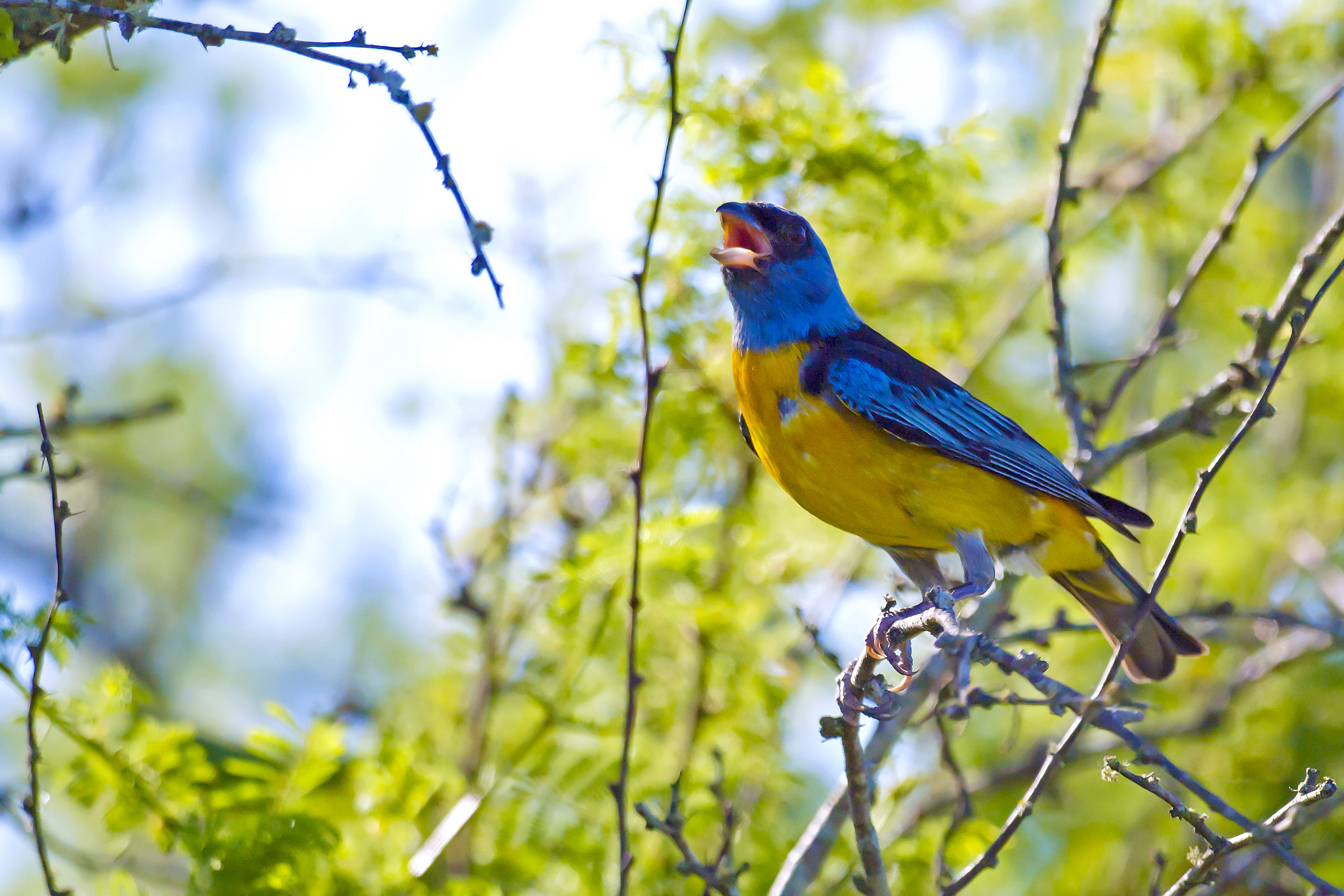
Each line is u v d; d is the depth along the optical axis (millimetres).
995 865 7824
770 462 10750
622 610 11156
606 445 12102
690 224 11547
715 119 11211
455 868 10758
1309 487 13930
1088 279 14695
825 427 10281
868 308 12555
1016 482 10195
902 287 13078
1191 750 13641
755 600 11484
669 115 8883
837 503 10617
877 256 13070
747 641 11211
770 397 10570
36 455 10469
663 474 11930
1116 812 13359
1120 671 11250
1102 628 10320
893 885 10086
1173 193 13852
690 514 10453
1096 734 13383
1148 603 7863
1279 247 14812
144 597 17547
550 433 12703
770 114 11320
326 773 9578
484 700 11750
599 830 10641
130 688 9602
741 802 11383
